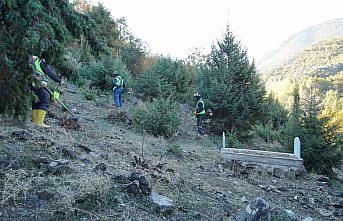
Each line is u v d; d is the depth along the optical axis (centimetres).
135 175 473
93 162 543
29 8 400
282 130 1642
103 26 2484
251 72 1656
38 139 555
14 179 405
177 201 489
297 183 857
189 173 728
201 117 1480
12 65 428
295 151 977
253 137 1670
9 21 404
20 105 491
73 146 609
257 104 1602
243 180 791
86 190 411
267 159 930
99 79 1819
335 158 1113
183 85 2094
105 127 1034
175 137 1300
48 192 392
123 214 393
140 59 2650
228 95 1570
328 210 677
